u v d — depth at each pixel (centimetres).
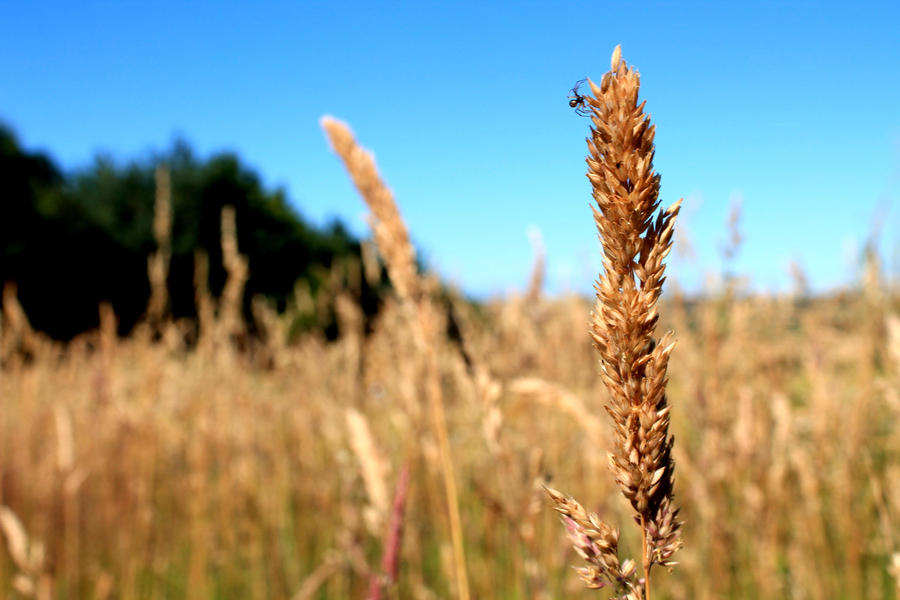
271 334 572
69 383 569
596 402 341
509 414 314
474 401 212
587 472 335
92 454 448
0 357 504
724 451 314
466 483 334
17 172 2778
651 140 76
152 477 473
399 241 190
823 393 337
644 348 77
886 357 270
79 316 2267
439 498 319
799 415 364
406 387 305
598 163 76
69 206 2653
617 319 77
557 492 84
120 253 2442
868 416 320
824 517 341
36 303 2277
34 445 470
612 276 78
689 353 346
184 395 502
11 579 362
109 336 493
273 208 3020
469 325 363
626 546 271
